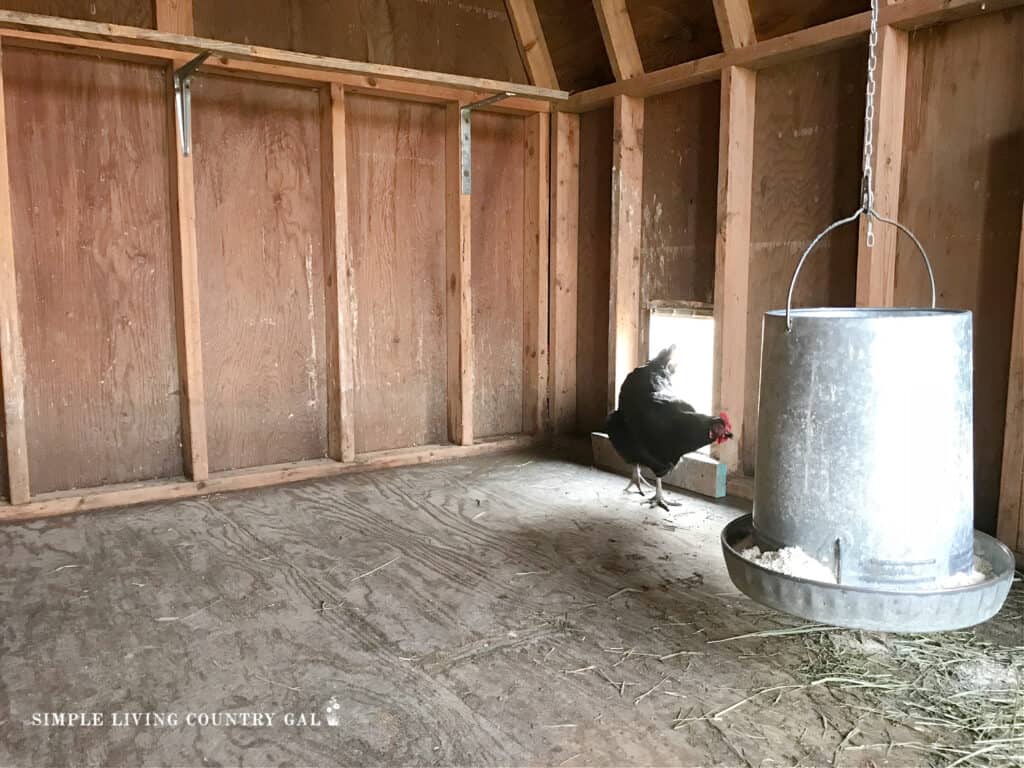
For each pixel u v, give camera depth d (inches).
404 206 173.9
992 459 118.7
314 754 70.9
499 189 187.5
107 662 87.0
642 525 133.7
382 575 111.8
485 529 131.4
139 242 146.6
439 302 181.8
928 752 71.1
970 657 88.2
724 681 83.7
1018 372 110.7
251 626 95.8
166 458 153.7
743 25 142.4
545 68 184.7
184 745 72.1
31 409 140.3
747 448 155.0
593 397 191.2
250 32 149.2
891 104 122.7
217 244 153.5
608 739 73.3
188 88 140.3
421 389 181.8
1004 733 73.8
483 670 85.7
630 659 88.3
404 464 172.7
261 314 159.9
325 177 160.1
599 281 187.0
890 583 69.0
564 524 134.0
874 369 67.6
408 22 167.0
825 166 137.1
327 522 134.7
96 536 127.2
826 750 71.5
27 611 99.5
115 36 115.9
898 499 68.2
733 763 69.7
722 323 149.3
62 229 139.4
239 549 121.7
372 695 80.6
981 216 117.2
